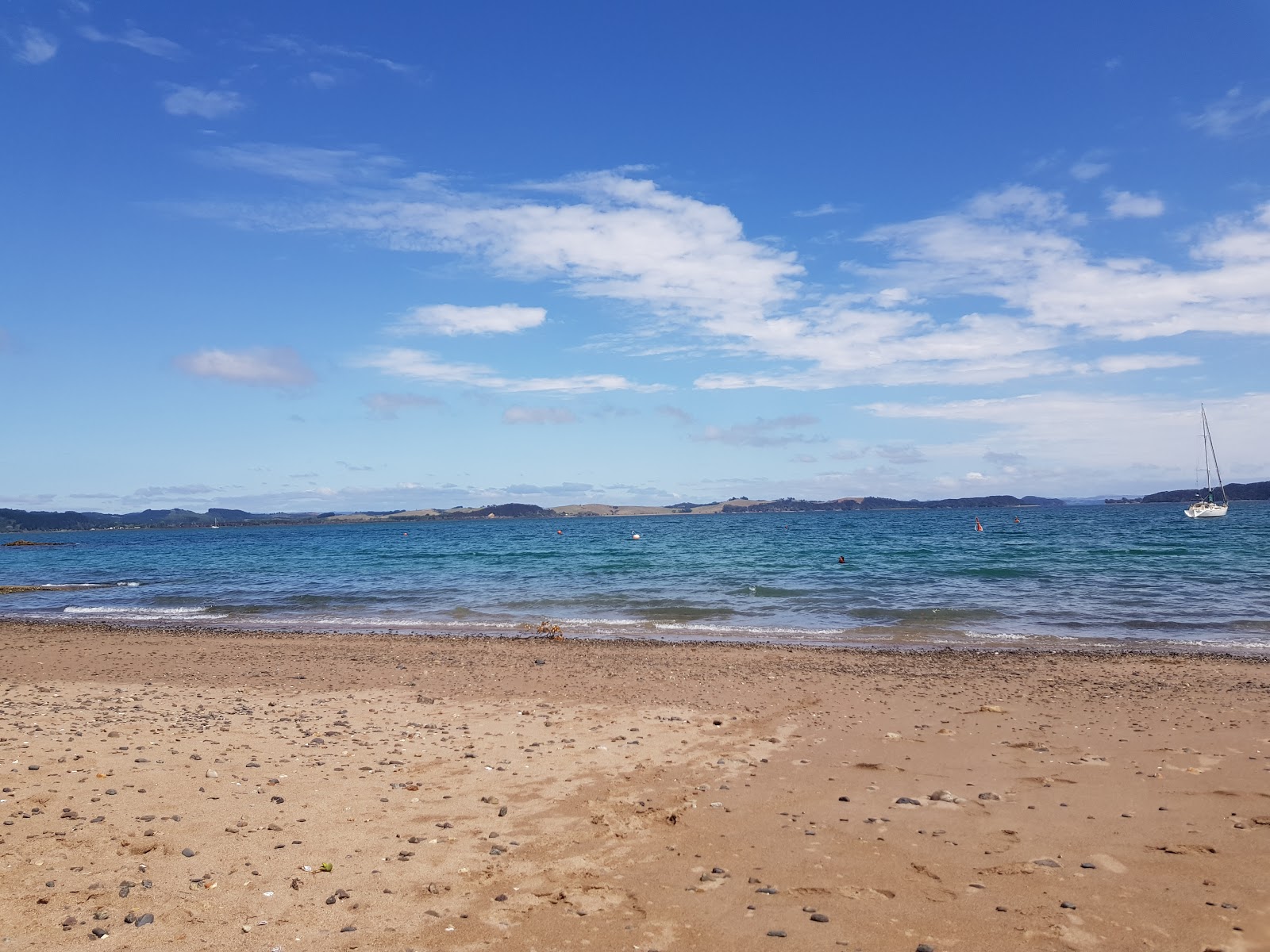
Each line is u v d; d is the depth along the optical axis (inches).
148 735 438.3
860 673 647.8
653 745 423.5
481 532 5329.7
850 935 220.8
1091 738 426.6
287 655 796.0
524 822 309.3
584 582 1518.2
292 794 338.6
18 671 735.1
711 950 214.1
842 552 2185.0
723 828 302.5
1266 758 377.4
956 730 451.2
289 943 216.7
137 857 272.2
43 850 275.0
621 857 276.5
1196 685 569.3
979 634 875.4
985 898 241.6
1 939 215.6
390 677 665.6
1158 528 3324.3
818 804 328.8
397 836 294.0
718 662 709.3
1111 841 282.7
